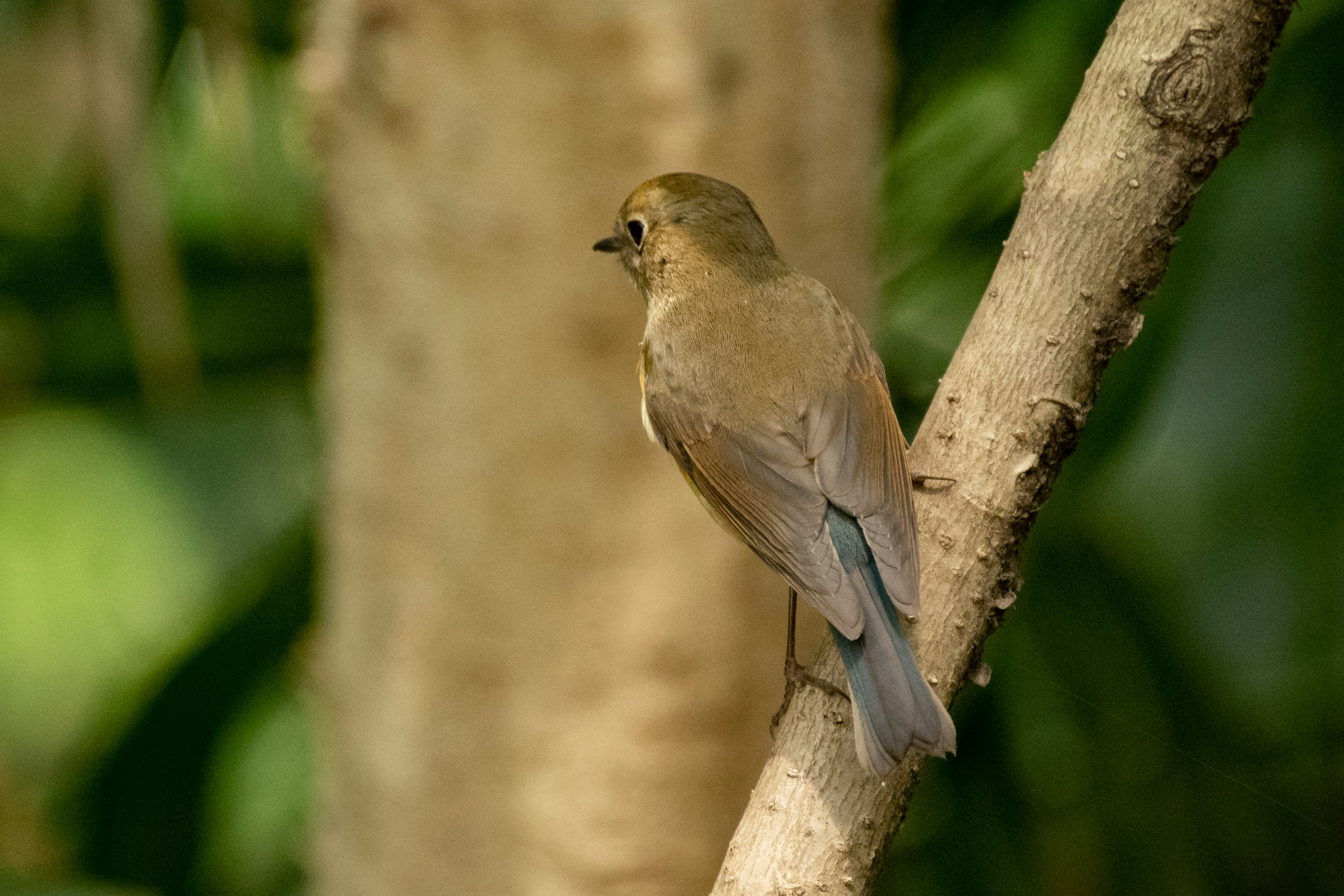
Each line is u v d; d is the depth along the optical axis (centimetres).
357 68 751
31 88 1002
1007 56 977
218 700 1011
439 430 758
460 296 748
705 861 779
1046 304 504
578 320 744
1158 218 498
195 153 1034
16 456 1267
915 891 1009
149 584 1262
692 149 738
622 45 727
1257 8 491
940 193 993
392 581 775
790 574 591
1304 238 807
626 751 767
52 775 1164
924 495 517
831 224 778
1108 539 921
